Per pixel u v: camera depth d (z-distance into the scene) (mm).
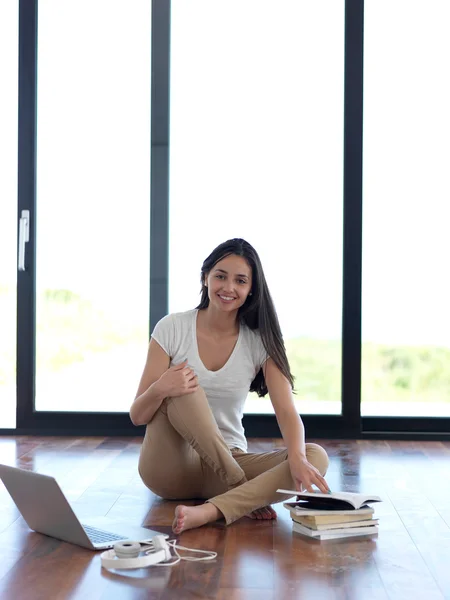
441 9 4453
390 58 4465
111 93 4473
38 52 4496
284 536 2486
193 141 4430
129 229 4469
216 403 2855
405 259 4496
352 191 4402
